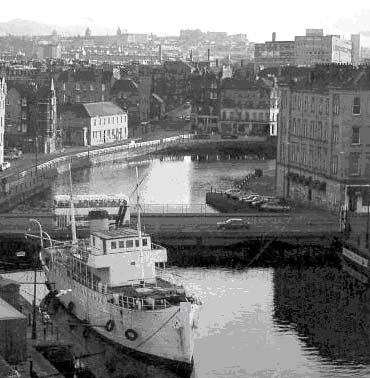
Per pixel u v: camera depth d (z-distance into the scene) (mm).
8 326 92250
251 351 106375
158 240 155375
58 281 121875
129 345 103875
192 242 156250
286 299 126562
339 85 184875
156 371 101438
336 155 185125
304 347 107625
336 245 154250
